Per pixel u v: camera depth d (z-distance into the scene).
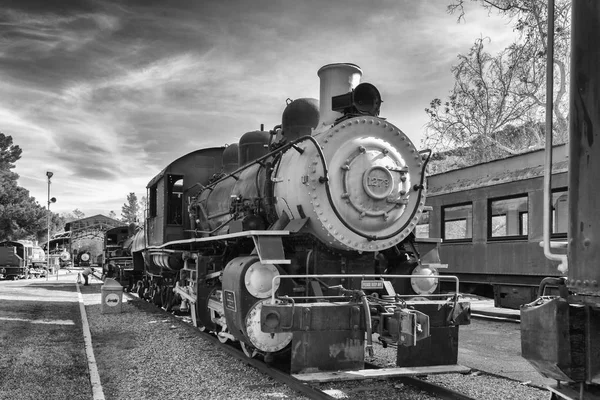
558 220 10.30
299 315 5.23
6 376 6.08
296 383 5.42
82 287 22.70
